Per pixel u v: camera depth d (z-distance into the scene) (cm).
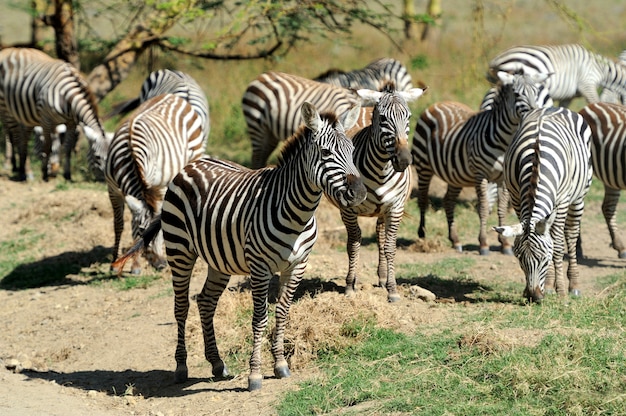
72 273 1928
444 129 1906
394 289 1481
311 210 1092
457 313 1372
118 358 1400
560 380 1035
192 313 1520
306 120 1055
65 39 2845
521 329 1237
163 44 2986
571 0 5200
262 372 1229
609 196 1820
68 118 2456
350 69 3681
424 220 2005
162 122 1875
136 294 1736
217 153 2961
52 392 1227
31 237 2170
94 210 2259
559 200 1448
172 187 1236
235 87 3516
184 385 1240
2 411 1102
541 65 2498
